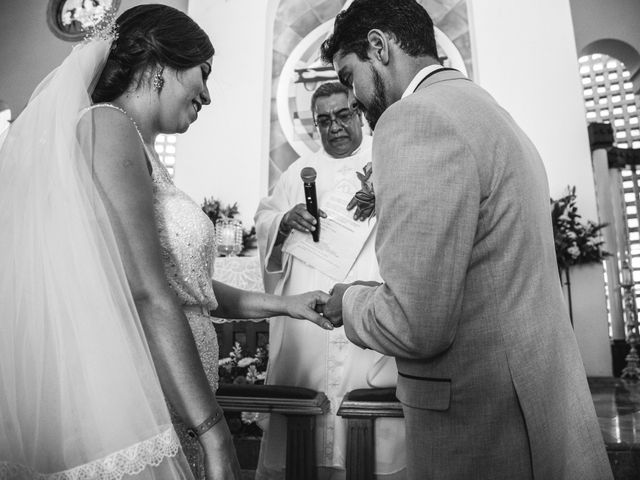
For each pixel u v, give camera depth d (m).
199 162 7.80
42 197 0.95
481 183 1.04
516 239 1.07
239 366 3.76
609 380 6.37
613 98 11.79
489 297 1.06
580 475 1.04
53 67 9.32
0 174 1.00
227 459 0.95
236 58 8.09
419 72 1.24
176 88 1.20
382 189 1.05
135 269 0.95
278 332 2.29
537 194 1.14
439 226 0.98
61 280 0.91
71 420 0.88
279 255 2.27
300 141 7.55
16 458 0.89
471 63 7.55
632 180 8.44
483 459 1.06
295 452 1.76
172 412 1.08
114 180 0.97
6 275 0.95
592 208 7.05
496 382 1.05
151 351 0.94
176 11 1.21
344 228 2.16
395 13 1.26
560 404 1.06
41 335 0.92
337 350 2.21
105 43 1.12
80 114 1.01
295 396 1.81
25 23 9.56
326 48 1.37
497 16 7.66
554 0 7.62
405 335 1.00
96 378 0.88
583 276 6.84
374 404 1.72
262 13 8.23
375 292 1.10
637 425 3.18
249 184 7.60
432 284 0.97
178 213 1.19
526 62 7.50
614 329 7.79
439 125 1.03
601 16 9.36
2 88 9.34
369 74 1.29
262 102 7.86
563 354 1.09
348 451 1.73
